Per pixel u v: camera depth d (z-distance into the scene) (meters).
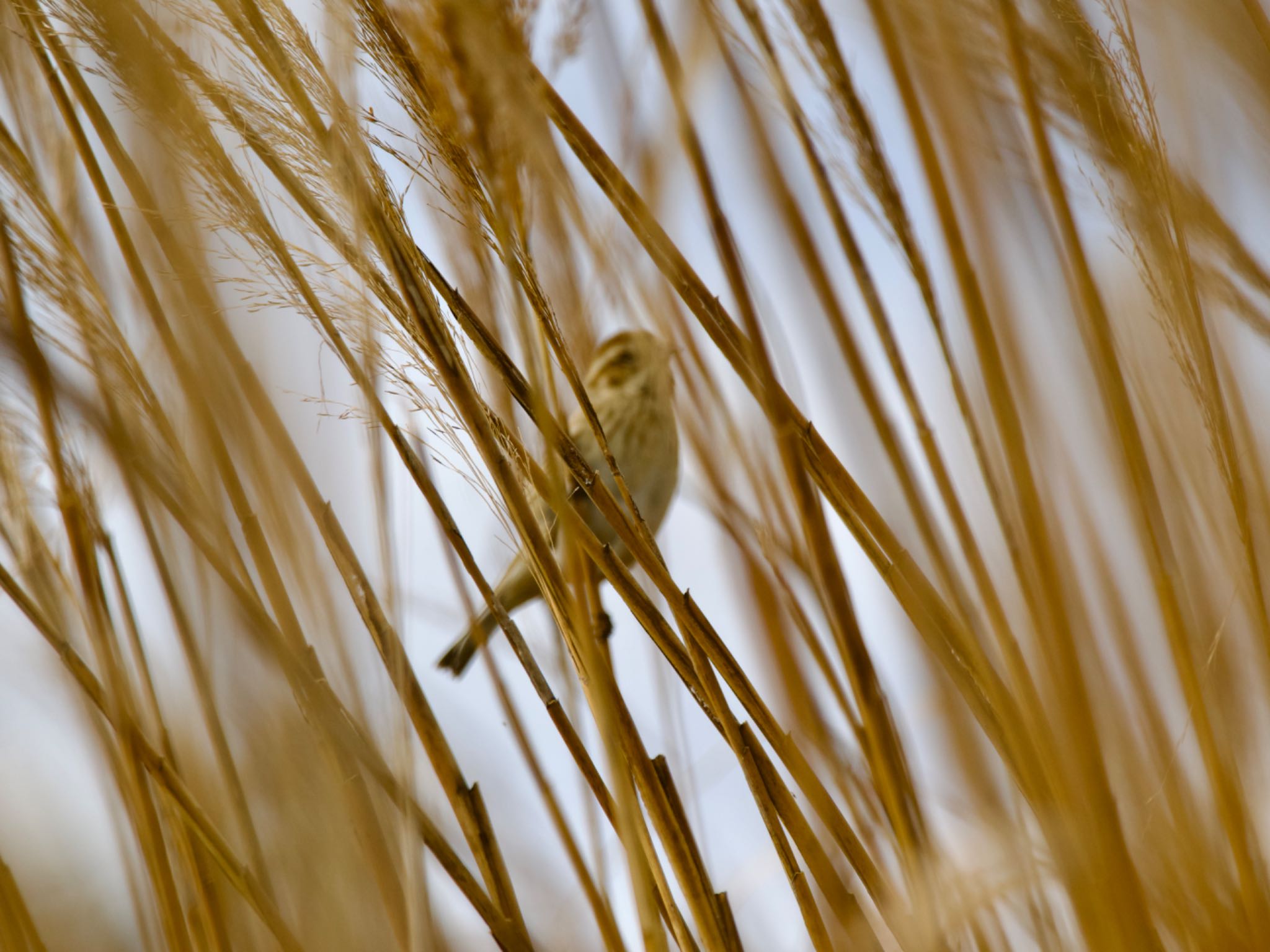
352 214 3.40
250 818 3.71
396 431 3.54
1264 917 3.28
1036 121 3.75
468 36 3.30
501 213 3.40
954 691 3.91
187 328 3.52
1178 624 3.49
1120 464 3.67
